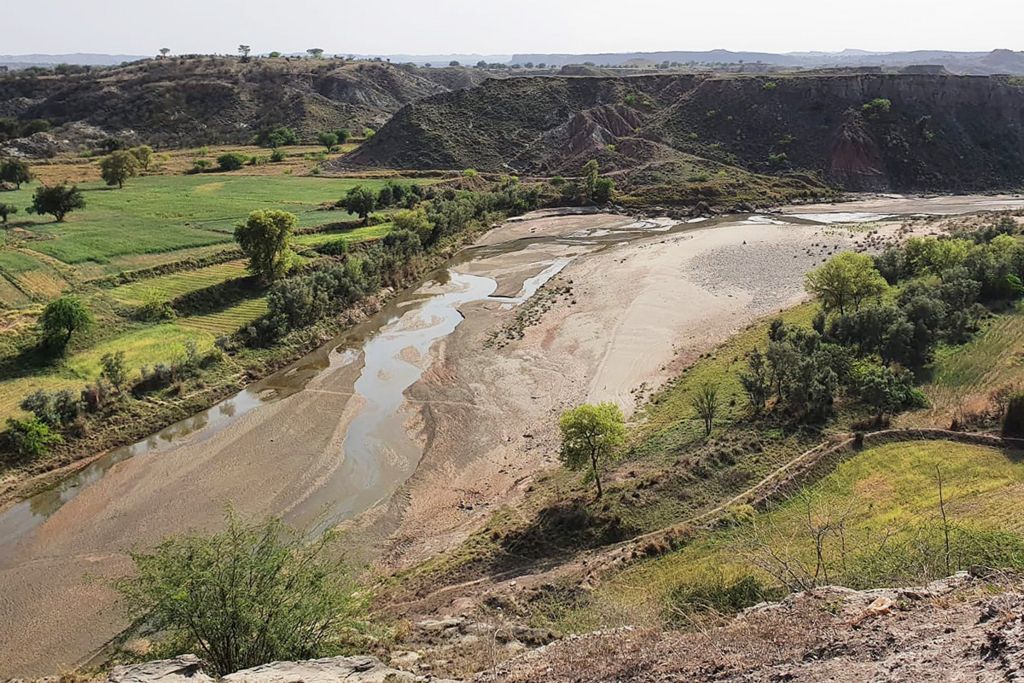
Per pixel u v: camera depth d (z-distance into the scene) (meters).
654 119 145.00
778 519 32.47
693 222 106.69
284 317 61.84
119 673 14.29
